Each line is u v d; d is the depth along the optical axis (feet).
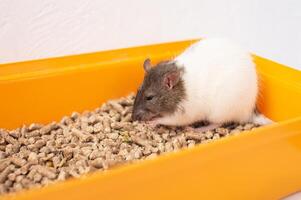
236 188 1.20
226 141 1.14
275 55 2.09
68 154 1.34
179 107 1.50
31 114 1.52
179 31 1.95
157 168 1.05
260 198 1.27
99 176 0.99
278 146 1.23
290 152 1.27
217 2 1.95
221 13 1.98
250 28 2.05
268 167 1.24
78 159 1.32
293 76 1.56
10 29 1.68
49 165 1.31
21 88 1.48
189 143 1.42
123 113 1.57
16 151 1.38
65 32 1.76
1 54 1.70
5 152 1.37
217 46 1.54
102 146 1.39
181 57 1.55
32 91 1.50
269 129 1.20
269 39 2.08
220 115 1.51
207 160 1.11
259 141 1.19
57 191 0.95
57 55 1.78
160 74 1.49
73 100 1.57
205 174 1.13
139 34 1.89
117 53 1.67
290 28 2.09
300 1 2.07
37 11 1.69
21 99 1.49
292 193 1.33
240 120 1.55
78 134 1.44
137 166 1.03
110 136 1.44
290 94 1.51
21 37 1.70
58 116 1.56
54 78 1.52
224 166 1.15
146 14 1.86
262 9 2.03
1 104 1.46
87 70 1.56
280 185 1.29
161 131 1.51
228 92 1.48
